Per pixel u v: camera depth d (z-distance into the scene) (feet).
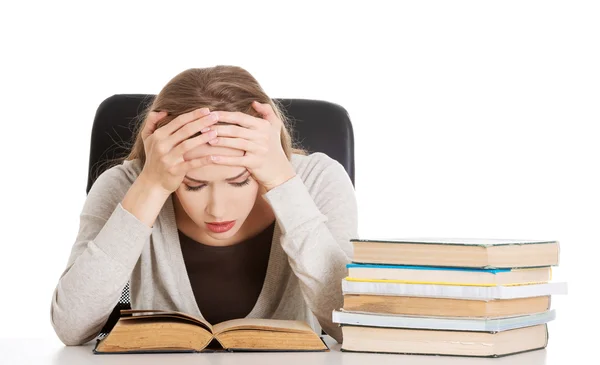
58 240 11.30
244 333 4.66
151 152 5.15
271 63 11.27
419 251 4.54
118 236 5.23
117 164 6.89
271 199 5.25
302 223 5.27
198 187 5.16
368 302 4.60
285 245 5.30
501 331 4.47
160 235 6.12
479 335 4.46
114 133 6.98
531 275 4.64
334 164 6.47
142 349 4.63
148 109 6.85
